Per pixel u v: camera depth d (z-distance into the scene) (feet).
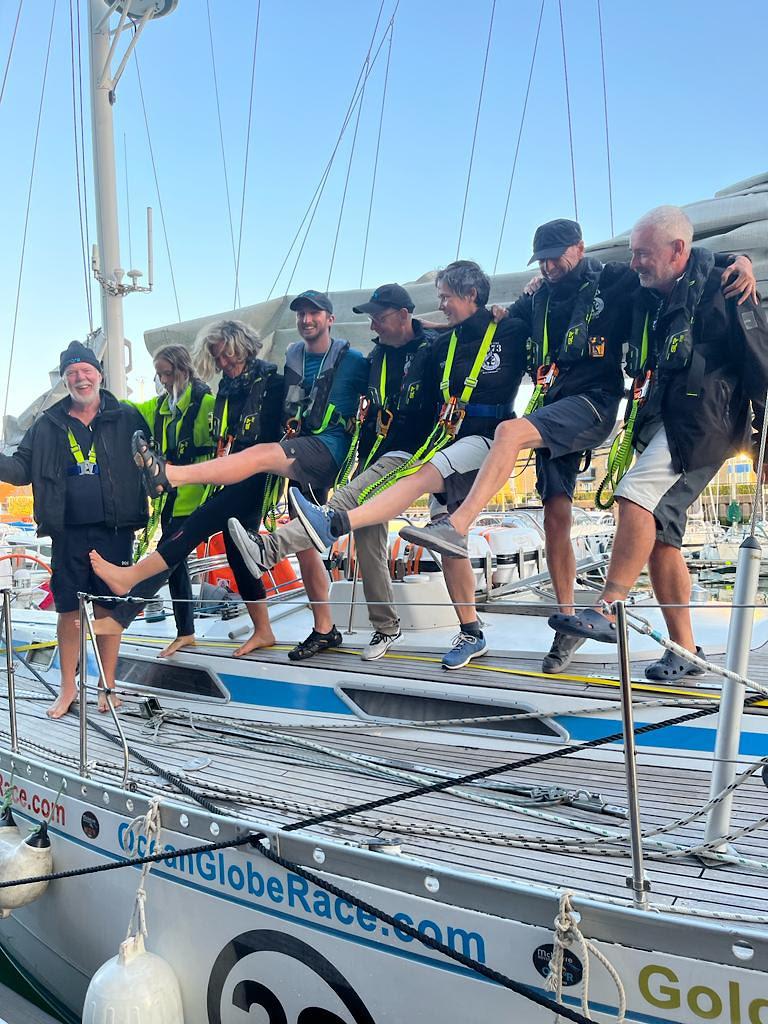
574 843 7.86
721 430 10.06
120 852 9.50
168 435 14.39
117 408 14.28
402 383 12.30
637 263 10.07
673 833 8.05
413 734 11.15
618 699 10.07
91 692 14.32
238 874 8.36
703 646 11.66
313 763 10.64
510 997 6.76
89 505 13.76
